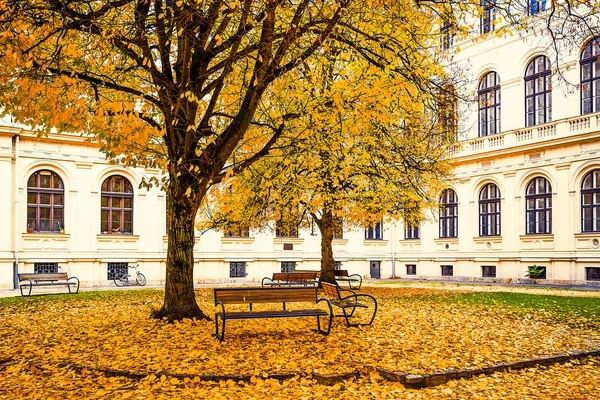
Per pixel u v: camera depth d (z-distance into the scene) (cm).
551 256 2600
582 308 1427
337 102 1093
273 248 3111
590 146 2445
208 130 1092
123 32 988
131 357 802
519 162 2780
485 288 2286
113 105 878
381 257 3456
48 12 940
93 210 2617
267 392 651
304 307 1528
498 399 648
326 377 696
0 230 2358
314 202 1532
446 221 3234
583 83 2486
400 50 1081
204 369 734
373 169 1616
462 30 1082
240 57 1003
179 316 1119
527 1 1163
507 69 2853
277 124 1205
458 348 882
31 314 1372
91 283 2586
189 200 1111
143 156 1237
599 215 2423
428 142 1778
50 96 912
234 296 971
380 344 903
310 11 941
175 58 1211
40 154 2488
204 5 970
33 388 677
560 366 812
